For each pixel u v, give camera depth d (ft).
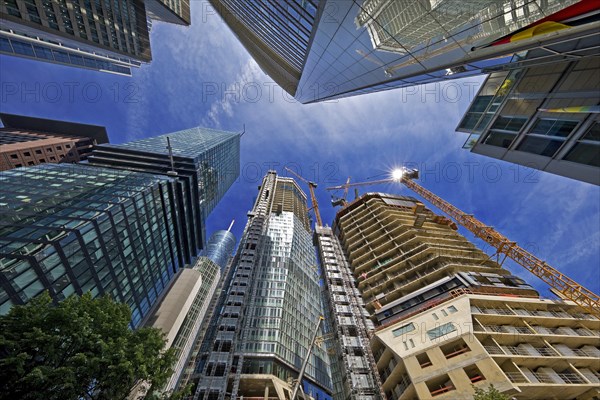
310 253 334.65
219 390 121.90
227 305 183.42
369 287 164.14
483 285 121.19
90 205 141.90
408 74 67.56
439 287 128.06
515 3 33.60
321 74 96.78
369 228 208.23
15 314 51.49
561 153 57.00
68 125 365.81
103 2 208.33
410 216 213.66
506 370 87.66
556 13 29.91
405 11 46.39
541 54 47.09
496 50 43.80
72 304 57.47
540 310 113.60
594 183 50.67
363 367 115.75
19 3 148.66
